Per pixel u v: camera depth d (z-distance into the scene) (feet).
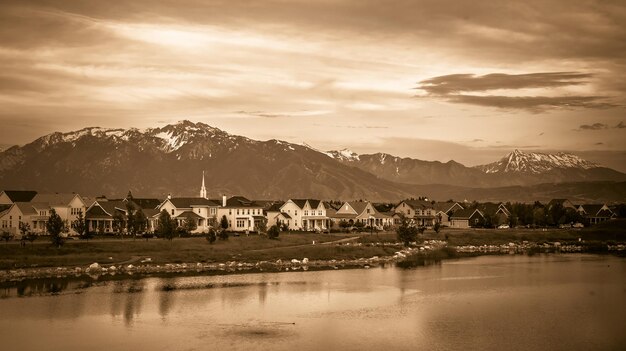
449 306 331.16
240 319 301.02
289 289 378.94
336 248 548.72
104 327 285.43
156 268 454.40
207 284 393.70
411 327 287.07
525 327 287.69
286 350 252.21
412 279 421.59
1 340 265.54
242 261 491.31
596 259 549.95
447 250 618.03
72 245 496.23
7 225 581.12
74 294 356.18
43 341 264.31
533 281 412.98
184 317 304.50
